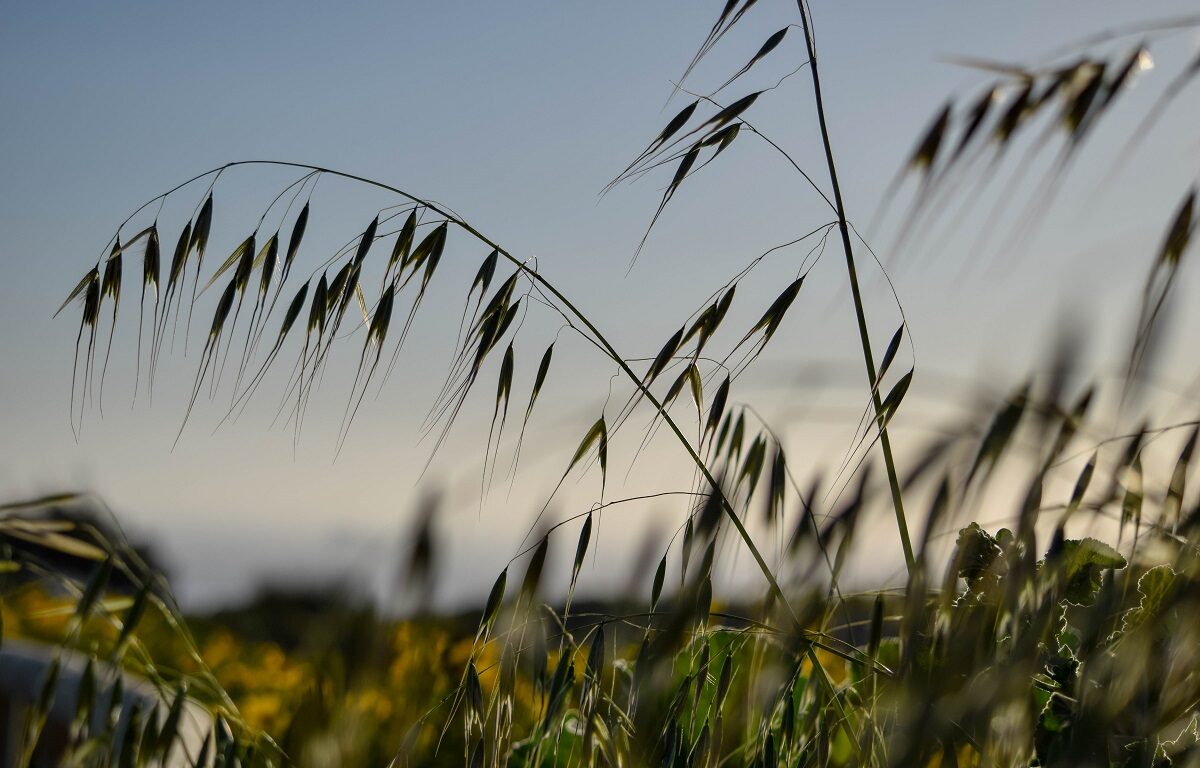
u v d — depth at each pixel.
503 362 0.94
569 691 0.94
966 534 0.83
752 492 0.91
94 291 0.96
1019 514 0.79
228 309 0.96
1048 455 0.79
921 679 0.80
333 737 0.86
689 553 0.89
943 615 0.84
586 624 0.92
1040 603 0.83
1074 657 0.88
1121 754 0.84
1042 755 0.86
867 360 0.88
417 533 0.86
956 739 0.83
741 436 0.92
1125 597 0.84
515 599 0.90
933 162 0.83
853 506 0.85
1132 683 0.79
